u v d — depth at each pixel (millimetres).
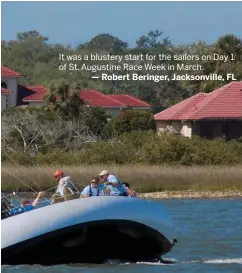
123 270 18703
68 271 18359
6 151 51406
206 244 23875
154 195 43969
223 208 37031
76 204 18797
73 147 61344
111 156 50406
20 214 18766
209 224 29531
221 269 19484
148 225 19297
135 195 20047
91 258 19266
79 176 43156
